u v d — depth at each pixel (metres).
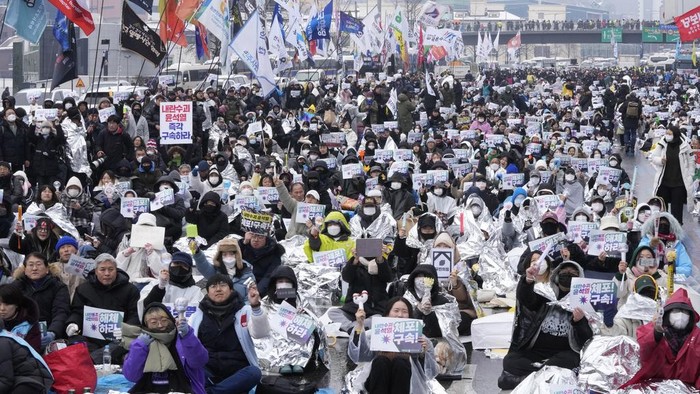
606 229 22.05
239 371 15.51
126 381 15.53
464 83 109.62
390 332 14.12
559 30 184.62
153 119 40.44
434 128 54.66
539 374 14.64
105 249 23.45
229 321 15.57
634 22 183.38
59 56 39.28
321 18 72.00
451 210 28.91
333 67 110.44
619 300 18.38
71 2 35.41
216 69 81.00
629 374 14.84
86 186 32.78
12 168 30.95
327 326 19.62
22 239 21.50
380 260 19.56
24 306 15.03
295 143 48.06
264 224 20.52
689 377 14.09
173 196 25.06
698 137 38.22
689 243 29.84
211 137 44.09
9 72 102.62
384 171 33.31
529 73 141.50
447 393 16.20
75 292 17.47
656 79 132.25
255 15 39.00
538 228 25.14
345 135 48.59
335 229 22.77
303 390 15.74
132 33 37.38
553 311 16.05
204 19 43.47
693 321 14.02
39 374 13.93
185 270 17.31
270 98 57.12
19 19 34.72
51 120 31.86
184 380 14.56
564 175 34.53
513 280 23.31
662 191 28.48
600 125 58.69
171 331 14.51
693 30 41.19
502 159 37.16
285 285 17.81
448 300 17.50
